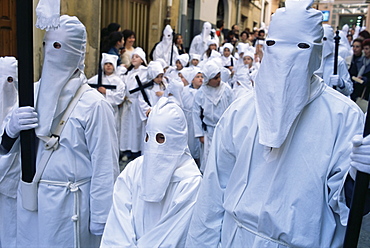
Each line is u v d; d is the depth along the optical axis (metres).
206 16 15.40
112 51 6.35
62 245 2.50
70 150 2.48
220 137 1.89
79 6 6.02
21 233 2.60
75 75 2.50
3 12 5.45
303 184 1.66
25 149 2.41
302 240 1.65
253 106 1.81
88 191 2.58
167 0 11.27
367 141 1.48
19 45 2.23
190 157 2.33
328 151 1.66
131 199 2.33
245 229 1.77
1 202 2.78
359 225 1.51
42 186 2.49
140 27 10.71
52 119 2.38
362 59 7.18
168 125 2.19
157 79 5.96
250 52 8.97
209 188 1.90
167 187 2.22
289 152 1.69
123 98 5.68
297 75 1.66
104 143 2.51
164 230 2.16
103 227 2.55
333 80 4.91
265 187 1.72
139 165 2.38
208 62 4.93
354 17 18.47
